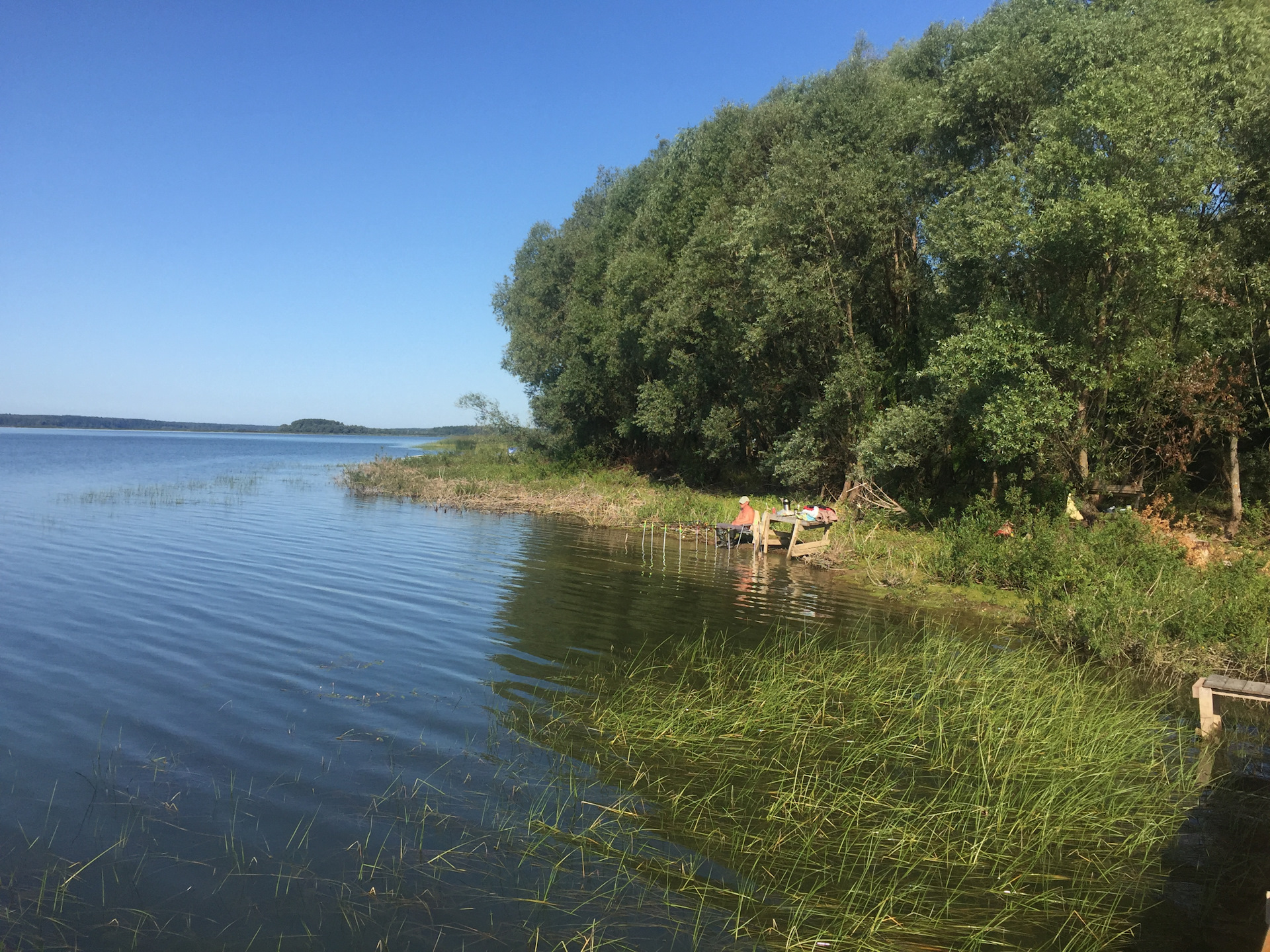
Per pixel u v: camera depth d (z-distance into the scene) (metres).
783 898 5.23
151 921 4.77
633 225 34.03
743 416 28.77
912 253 22.56
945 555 15.73
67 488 31.92
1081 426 16.97
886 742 7.67
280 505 27.28
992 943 4.84
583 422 39.94
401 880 5.26
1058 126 16.02
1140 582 12.17
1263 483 18.23
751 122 27.75
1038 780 7.00
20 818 5.86
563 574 15.64
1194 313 16.16
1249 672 9.70
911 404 21.38
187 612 11.81
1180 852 5.97
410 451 93.25
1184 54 16.17
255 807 6.11
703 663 9.90
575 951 4.61
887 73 24.61
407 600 12.89
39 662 9.33
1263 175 15.99
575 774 6.83
